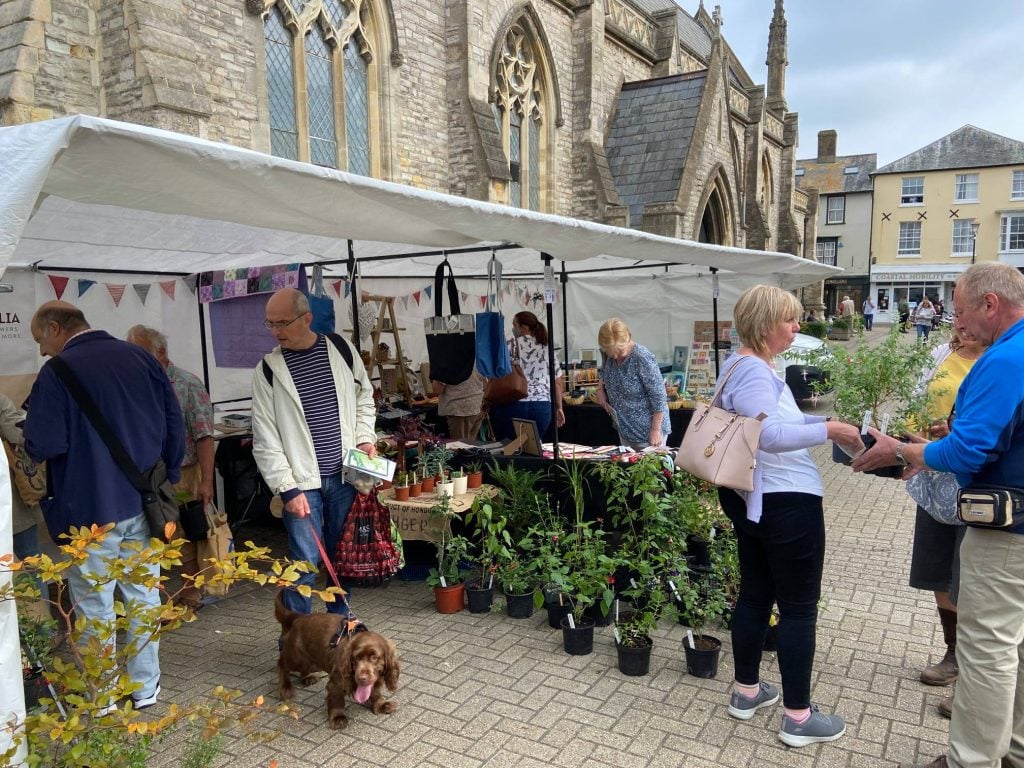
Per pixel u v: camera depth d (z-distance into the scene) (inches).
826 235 1749.5
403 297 354.6
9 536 78.3
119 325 239.6
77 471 120.0
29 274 214.4
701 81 664.4
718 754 115.8
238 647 159.2
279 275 212.2
